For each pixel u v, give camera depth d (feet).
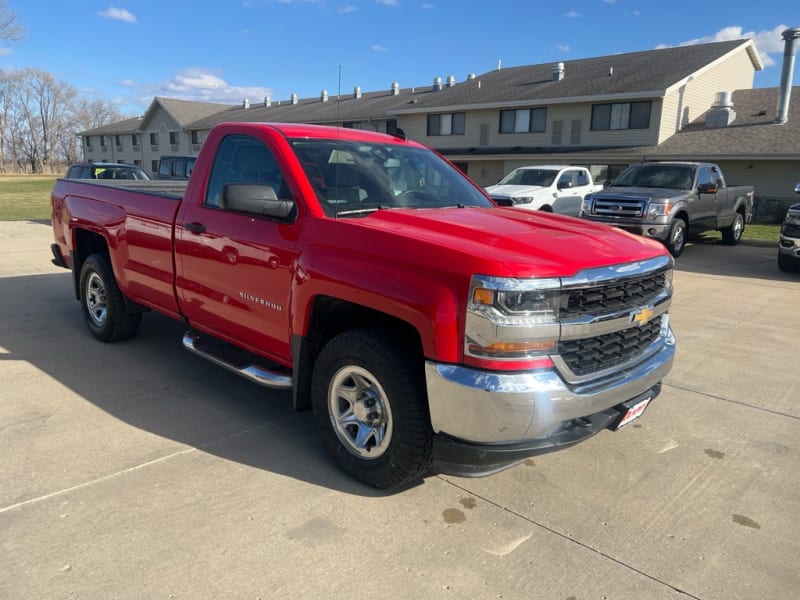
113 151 211.41
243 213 12.61
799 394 16.21
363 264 10.24
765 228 67.21
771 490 11.32
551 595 8.34
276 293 11.82
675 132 88.07
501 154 95.61
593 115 90.33
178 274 14.51
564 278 9.14
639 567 9.00
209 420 13.43
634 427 13.92
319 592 8.21
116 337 18.33
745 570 9.01
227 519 9.75
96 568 8.50
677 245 42.04
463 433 9.21
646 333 11.25
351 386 11.14
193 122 178.70
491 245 9.77
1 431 12.52
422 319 9.35
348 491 10.75
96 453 11.73
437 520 10.00
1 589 8.02
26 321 20.89
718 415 14.71
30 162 315.78
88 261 18.19
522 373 9.01
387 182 13.12
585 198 43.60
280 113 155.12
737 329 22.79
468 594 8.29
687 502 10.83
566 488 11.18
